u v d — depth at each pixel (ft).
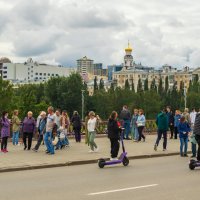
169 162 65.05
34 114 310.45
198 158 59.57
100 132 111.45
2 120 74.43
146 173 52.70
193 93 493.36
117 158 63.67
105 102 434.30
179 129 73.56
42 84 448.24
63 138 81.51
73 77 394.73
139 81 644.69
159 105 452.35
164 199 35.63
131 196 36.99
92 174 52.08
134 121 100.99
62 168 58.59
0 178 49.08
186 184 43.78
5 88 301.43
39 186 42.80
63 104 390.21
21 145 86.33
